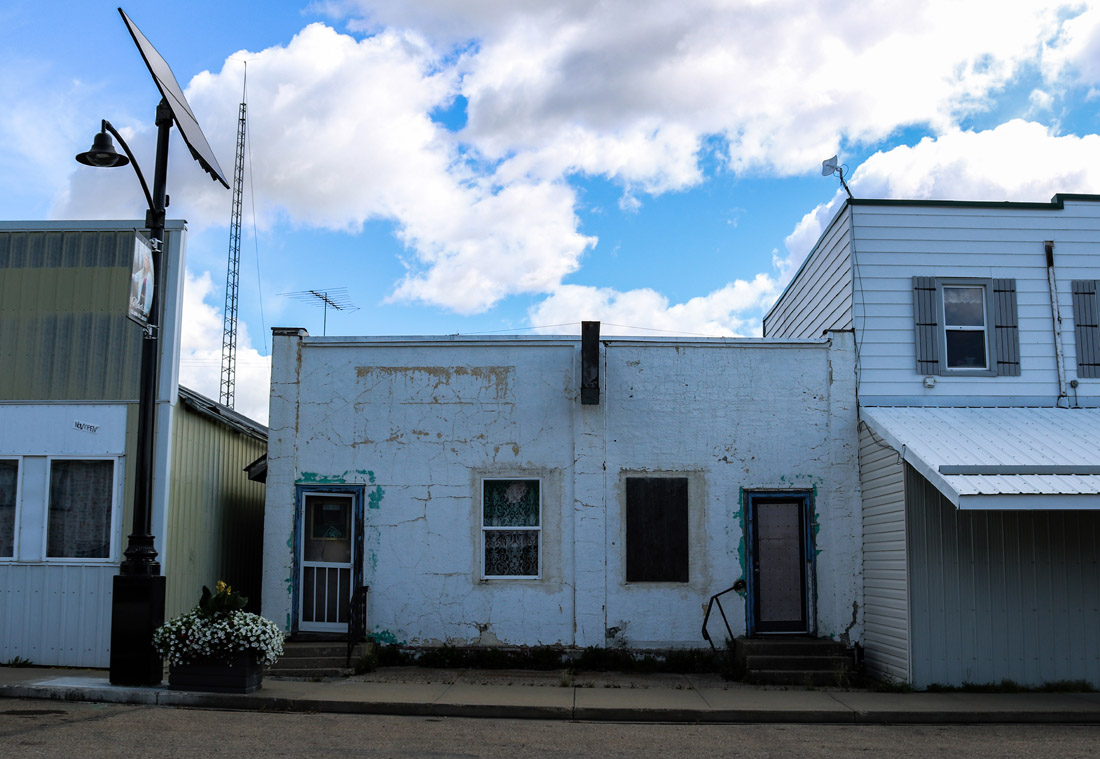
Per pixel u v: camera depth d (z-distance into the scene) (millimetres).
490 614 13523
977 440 12188
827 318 15703
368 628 13484
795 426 13969
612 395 13977
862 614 13547
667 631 13523
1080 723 10398
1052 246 14281
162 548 12633
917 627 12109
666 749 8555
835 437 13930
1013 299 14148
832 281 15328
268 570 13586
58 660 12359
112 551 12578
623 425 13922
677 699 10984
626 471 13820
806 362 14109
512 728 9508
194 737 8281
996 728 10039
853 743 9039
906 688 11922
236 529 15781
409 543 13688
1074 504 10562
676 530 13742
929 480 11344
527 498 13883
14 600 12516
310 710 10133
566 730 9500
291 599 13508
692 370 14070
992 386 13984
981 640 12133
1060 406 13906
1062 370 13992
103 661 12336
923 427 12750
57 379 12961
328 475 13812
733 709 10383
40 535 12641
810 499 13820
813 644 12875
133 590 10617
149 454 10945
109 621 12422
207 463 14438
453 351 14078
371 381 14016
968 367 14109
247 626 10469
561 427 13922
